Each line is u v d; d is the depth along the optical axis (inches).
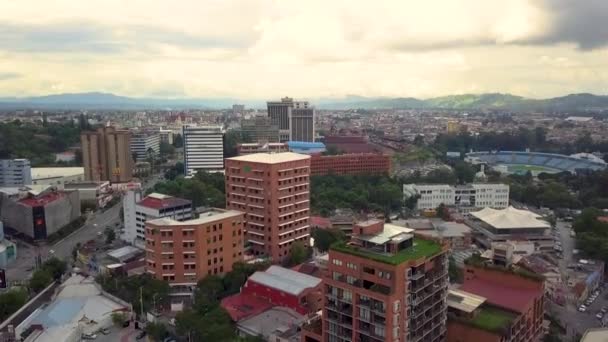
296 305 7632.9
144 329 7578.7
